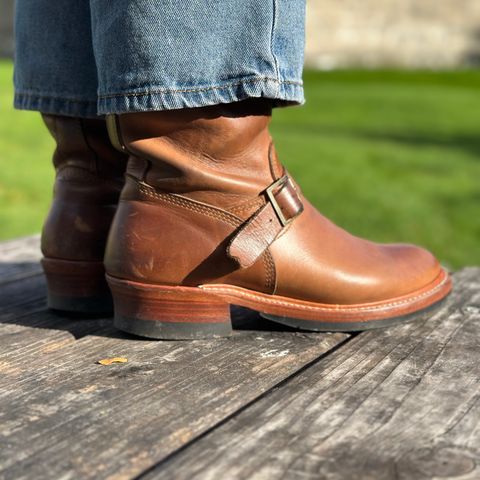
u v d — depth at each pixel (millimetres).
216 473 860
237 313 1534
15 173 5398
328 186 5512
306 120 9711
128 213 1343
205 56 1201
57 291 1514
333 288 1362
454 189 5477
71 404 1054
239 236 1286
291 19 1231
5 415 1018
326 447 920
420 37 24922
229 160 1293
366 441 936
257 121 1288
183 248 1308
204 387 1117
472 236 4195
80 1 1413
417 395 1078
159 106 1208
